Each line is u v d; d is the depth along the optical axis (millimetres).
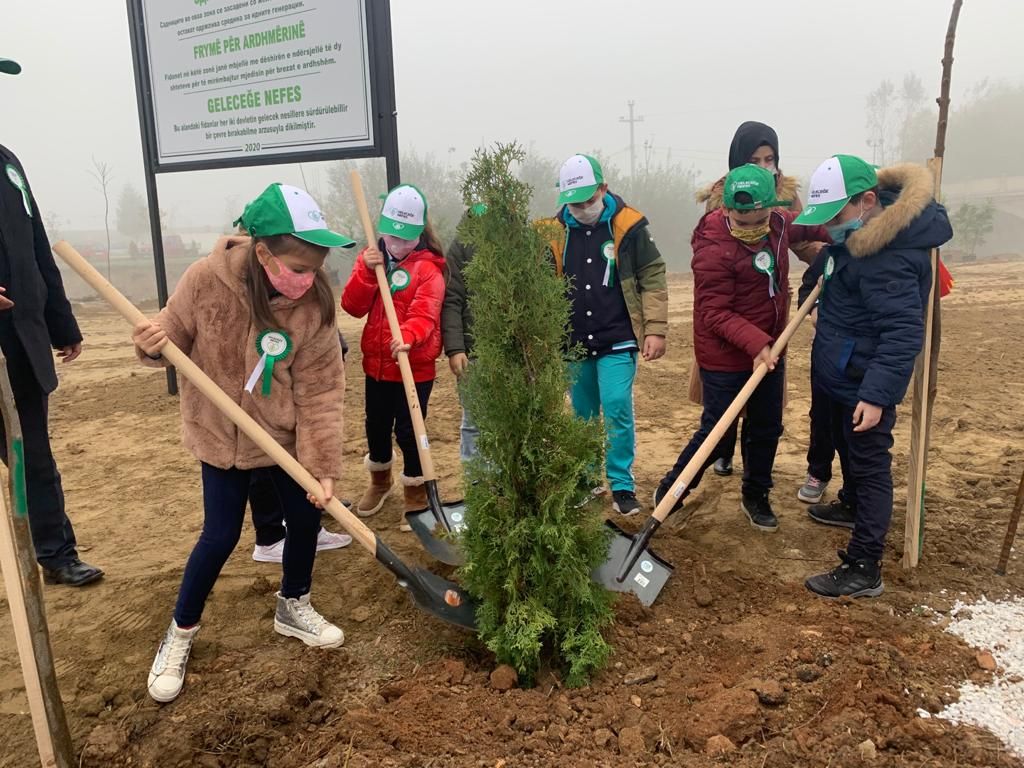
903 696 2611
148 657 3150
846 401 3506
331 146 6203
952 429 6023
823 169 3303
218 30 6504
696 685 2766
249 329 2742
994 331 10391
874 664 2750
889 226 3162
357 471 5434
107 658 3145
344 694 2865
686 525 4316
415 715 2584
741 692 2596
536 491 2818
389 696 2799
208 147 6902
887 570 3658
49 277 3695
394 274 4117
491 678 2785
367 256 3936
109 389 8367
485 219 2699
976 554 3807
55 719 2270
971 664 2848
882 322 3260
